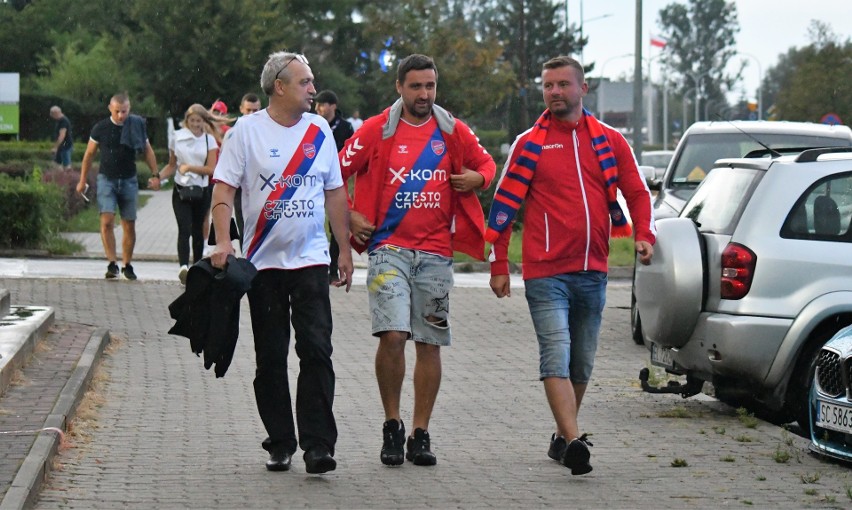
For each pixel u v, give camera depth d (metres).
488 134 67.88
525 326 15.13
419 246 7.92
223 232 7.43
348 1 70.25
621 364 12.85
